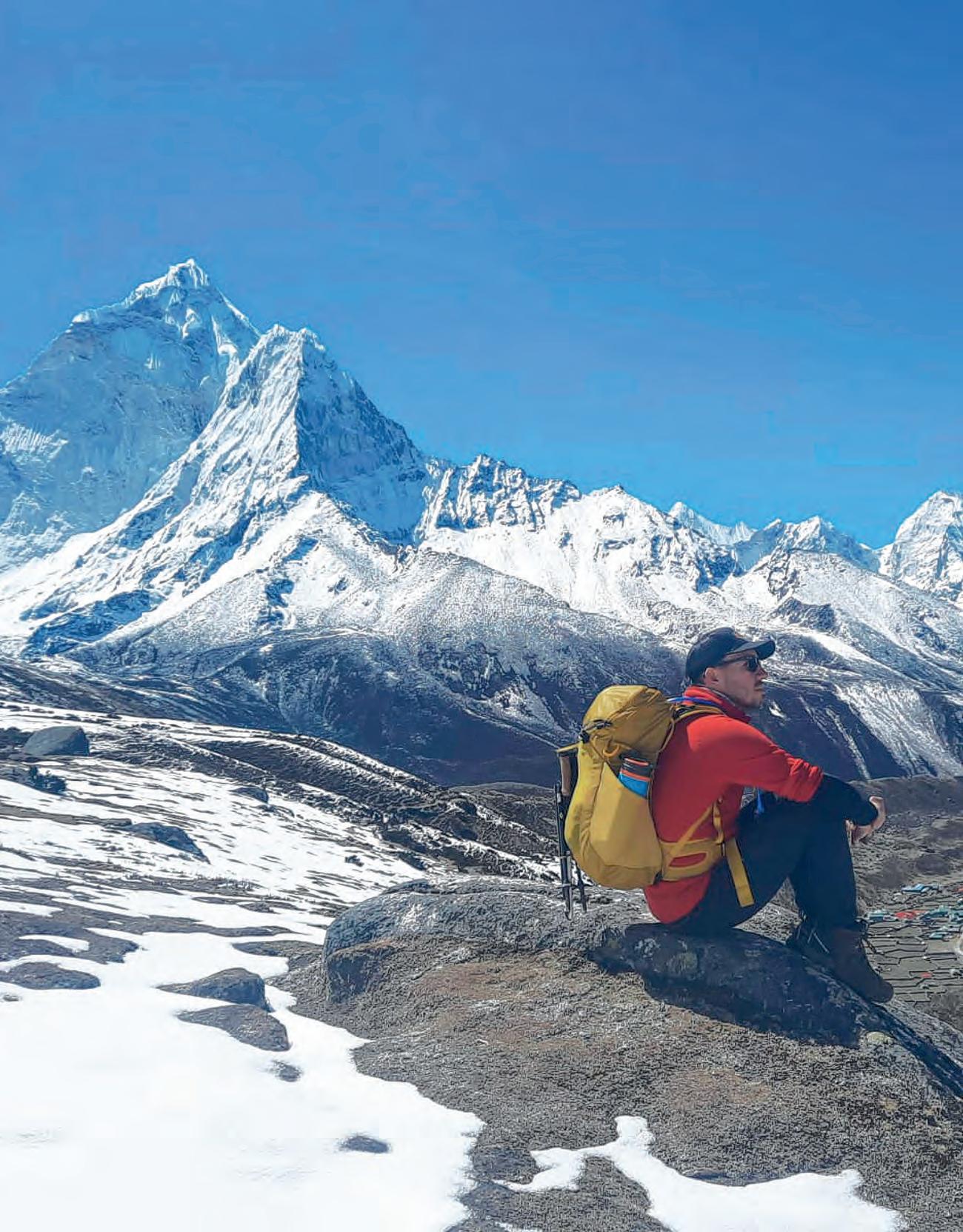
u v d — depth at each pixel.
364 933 8.38
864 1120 5.61
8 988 7.11
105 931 9.34
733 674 6.61
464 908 8.13
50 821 21.50
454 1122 5.43
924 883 125.75
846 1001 6.37
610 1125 5.54
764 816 6.51
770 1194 5.01
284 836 36.84
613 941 7.19
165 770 50.25
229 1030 6.73
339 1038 6.91
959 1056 6.62
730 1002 6.50
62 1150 4.64
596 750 6.45
